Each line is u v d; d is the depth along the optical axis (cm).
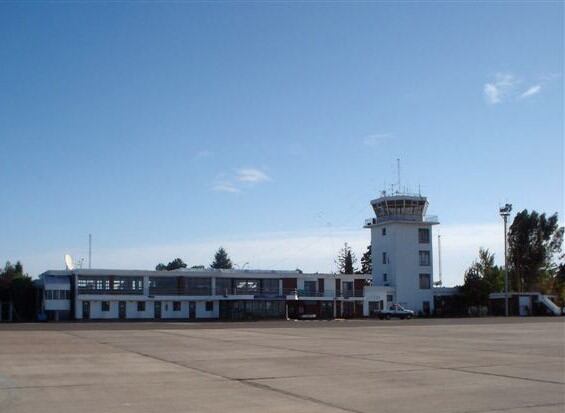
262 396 1462
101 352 2723
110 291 9356
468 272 11262
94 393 1519
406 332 4416
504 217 9894
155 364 2192
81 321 8575
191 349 2881
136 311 9444
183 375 1866
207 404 1357
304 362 2233
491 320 7356
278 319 9581
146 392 1531
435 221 11150
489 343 3178
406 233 11031
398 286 10881
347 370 1970
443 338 3638
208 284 9962
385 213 11181
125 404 1362
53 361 2316
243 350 2805
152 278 9631
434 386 1611
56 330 5016
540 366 2064
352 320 8675
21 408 1320
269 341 3456
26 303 10038
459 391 1526
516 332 4309
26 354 2625
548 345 3023
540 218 12006
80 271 9194
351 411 1272
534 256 11906
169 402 1384
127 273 9456
